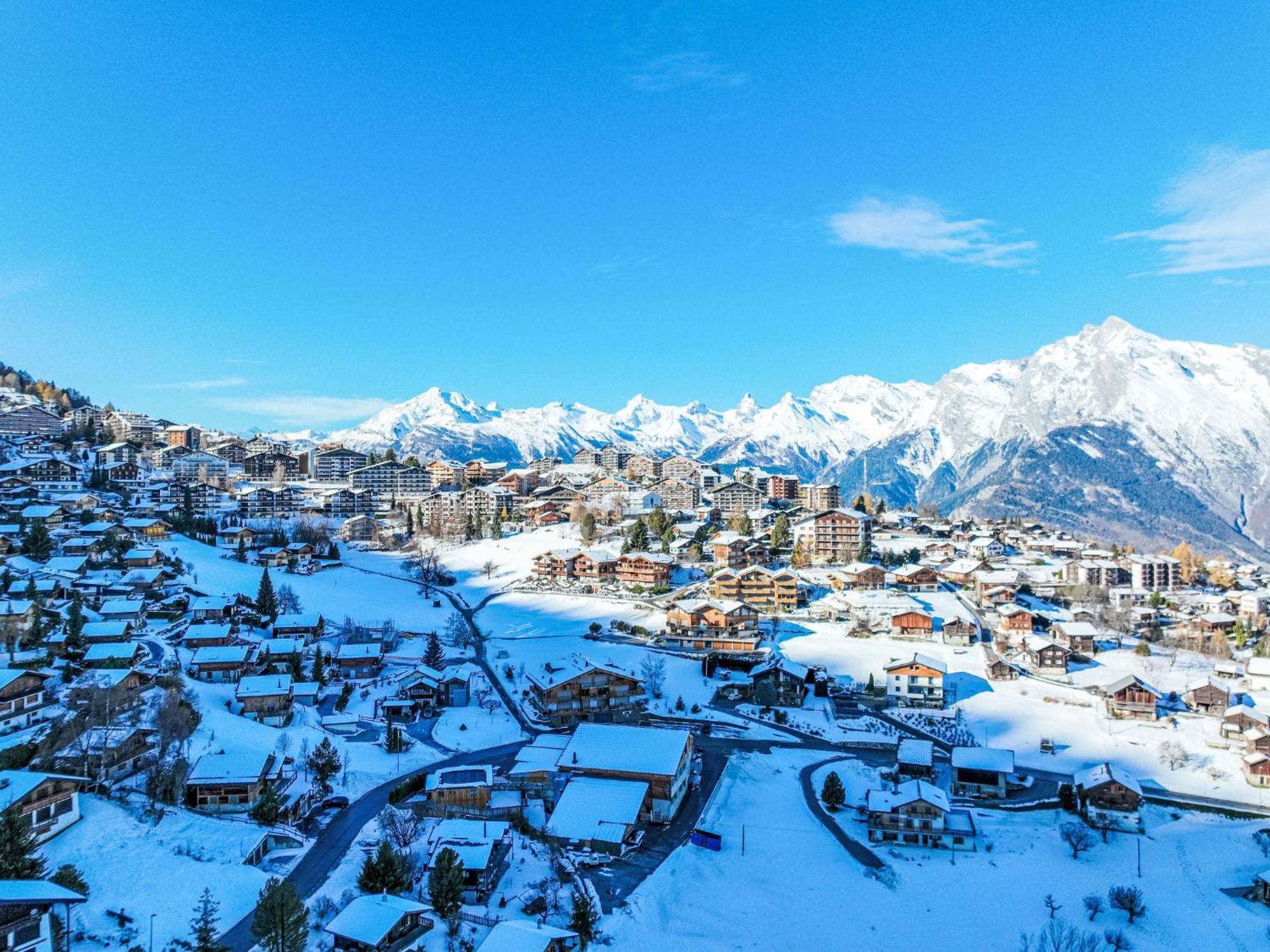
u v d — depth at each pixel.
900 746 110.06
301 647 144.88
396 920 61.91
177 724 90.50
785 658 141.88
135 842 72.94
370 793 93.69
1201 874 82.62
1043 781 107.31
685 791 98.62
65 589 146.62
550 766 97.56
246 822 80.81
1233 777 108.25
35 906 55.53
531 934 62.31
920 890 79.06
